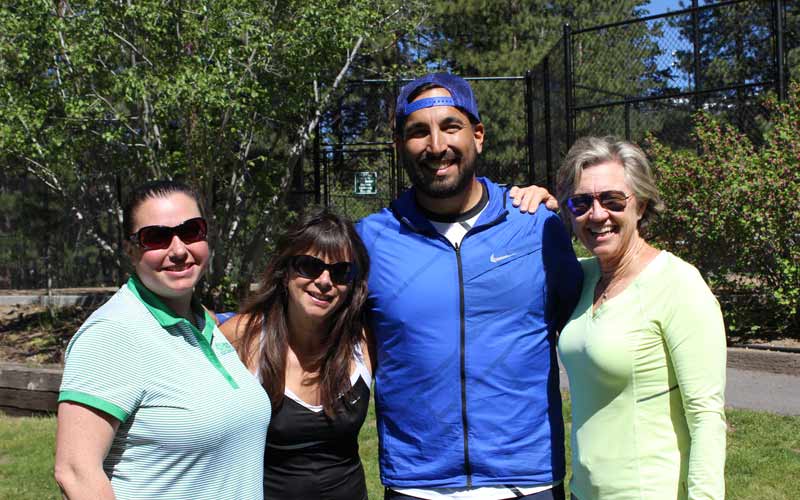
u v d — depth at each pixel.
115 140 9.40
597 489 2.58
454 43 22.00
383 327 2.88
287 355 2.80
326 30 9.14
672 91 14.62
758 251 8.38
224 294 10.44
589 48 16.52
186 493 2.33
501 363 2.79
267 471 2.78
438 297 2.80
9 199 13.51
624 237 2.66
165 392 2.31
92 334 2.26
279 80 9.98
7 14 8.64
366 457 5.32
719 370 2.44
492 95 20.00
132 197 2.45
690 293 2.47
